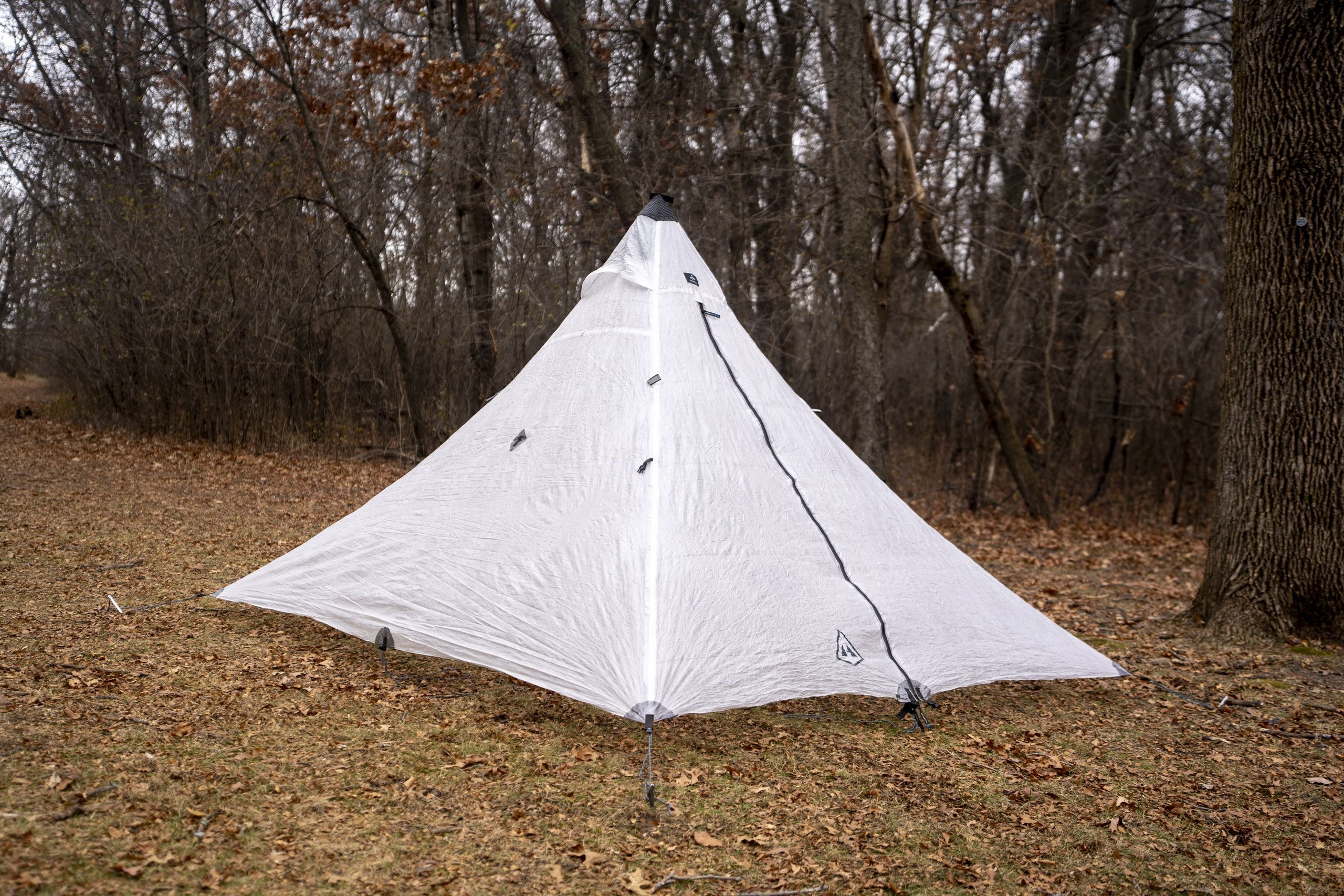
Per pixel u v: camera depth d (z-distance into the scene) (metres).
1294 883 3.50
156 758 3.70
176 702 4.32
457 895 3.01
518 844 3.37
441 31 14.36
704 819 3.68
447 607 4.83
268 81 16.27
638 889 3.14
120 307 14.74
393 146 14.14
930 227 12.76
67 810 3.20
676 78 17.94
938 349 17.72
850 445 14.88
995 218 16.73
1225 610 6.89
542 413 5.47
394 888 3.02
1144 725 5.09
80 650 4.91
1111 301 14.38
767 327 15.65
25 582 6.20
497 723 4.51
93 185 16.00
